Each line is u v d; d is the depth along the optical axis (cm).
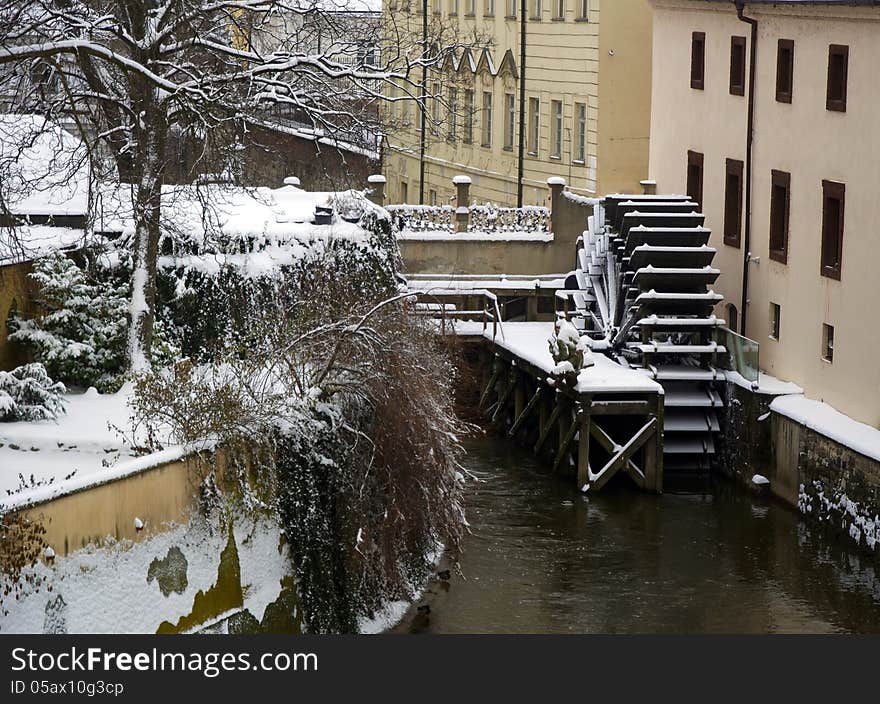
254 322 3052
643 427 3622
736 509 3500
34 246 3081
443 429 2847
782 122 3706
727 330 3738
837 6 3356
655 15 4472
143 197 2861
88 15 2895
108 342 2898
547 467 3822
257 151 3672
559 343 3634
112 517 2175
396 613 2805
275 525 2536
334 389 2741
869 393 3297
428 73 6038
